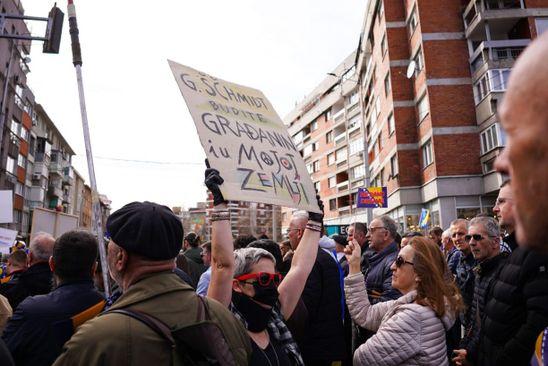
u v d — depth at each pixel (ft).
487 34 62.95
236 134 7.89
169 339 4.17
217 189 6.77
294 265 8.65
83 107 15.90
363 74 116.57
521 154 1.73
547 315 7.31
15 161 108.88
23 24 105.60
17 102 107.76
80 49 16.42
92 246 8.15
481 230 10.36
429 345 8.05
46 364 7.02
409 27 75.77
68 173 193.57
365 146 70.18
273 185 7.94
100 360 3.89
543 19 62.69
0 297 10.05
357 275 10.53
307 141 175.73
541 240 1.71
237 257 7.20
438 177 63.72
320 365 10.56
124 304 4.46
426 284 8.57
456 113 65.26
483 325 8.89
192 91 7.70
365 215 118.01
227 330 5.16
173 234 4.98
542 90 1.68
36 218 23.52
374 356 8.21
